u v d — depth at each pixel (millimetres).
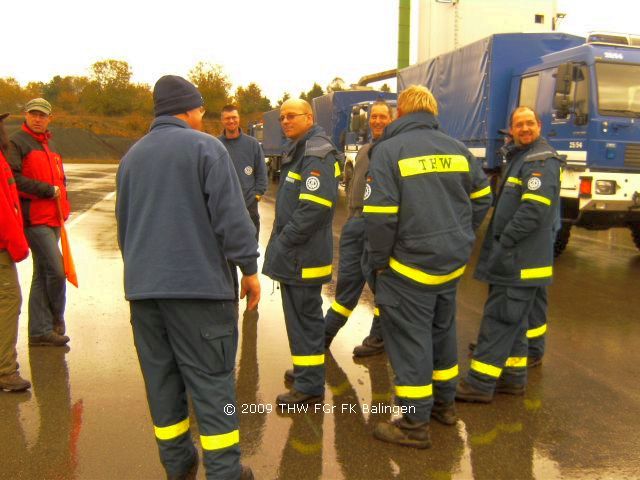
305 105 3836
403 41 27656
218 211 2721
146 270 2732
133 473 3180
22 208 4641
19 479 3111
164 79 2896
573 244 10438
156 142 2799
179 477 2988
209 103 57375
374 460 3342
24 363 4613
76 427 3646
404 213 3307
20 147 4566
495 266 3924
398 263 3359
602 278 7750
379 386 4320
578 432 3680
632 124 7906
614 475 3219
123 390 4156
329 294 6938
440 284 3369
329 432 3648
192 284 2711
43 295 4922
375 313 4871
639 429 3723
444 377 3666
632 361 4863
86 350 4895
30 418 3752
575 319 5969
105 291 6730
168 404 2920
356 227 4812
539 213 3762
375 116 4949
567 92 8148
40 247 4723
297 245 3771
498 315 3980
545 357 4949
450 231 3330
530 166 3848
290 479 3152
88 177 26094
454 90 11484
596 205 7895
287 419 3805
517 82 9750
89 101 69000
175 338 2801
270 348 5035
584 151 7957
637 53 8188
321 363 3992
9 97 65625
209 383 2801
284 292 3914
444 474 3211
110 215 13016
